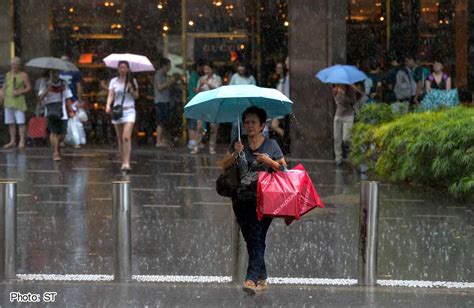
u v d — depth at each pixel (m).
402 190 33.06
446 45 47.66
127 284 19.47
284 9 48.12
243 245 19.88
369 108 38.19
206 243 24.27
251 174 17.89
